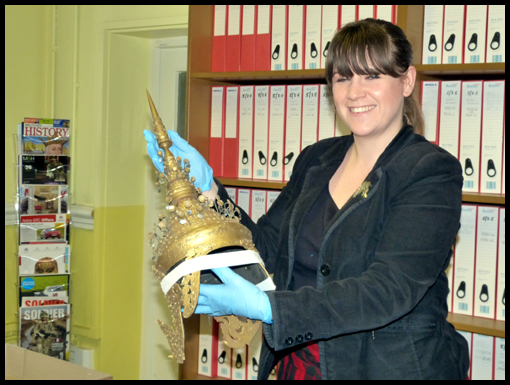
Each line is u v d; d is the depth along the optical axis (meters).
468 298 1.78
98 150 2.74
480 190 1.76
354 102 1.16
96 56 2.73
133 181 2.88
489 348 1.73
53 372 1.10
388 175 1.13
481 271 1.75
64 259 2.62
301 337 0.96
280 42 2.04
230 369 2.20
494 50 1.71
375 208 1.12
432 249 1.03
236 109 2.15
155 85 2.85
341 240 1.14
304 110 2.03
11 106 2.76
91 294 2.81
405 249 1.02
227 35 2.14
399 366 1.11
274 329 0.95
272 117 2.09
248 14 2.10
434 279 1.03
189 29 2.08
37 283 2.57
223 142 2.19
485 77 1.89
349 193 1.23
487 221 1.74
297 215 1.27
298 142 2.04
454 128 1.78
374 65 1.11
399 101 1.18
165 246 0.96
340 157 1.32
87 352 2.84
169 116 2.81
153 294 2.92
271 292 0.99
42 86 2.88
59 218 2.60
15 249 2.75
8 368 1.15
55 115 2.88
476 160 1.75
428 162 1.09
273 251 1.39
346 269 1.13
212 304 1.00
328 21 1.95
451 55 1.77
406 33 1.69
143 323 2.95
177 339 0.94
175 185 1.02
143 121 2.89
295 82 2.17
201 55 2.13
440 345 1.14
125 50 2.77
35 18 2.82
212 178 1.31
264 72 1.97
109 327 2.83
